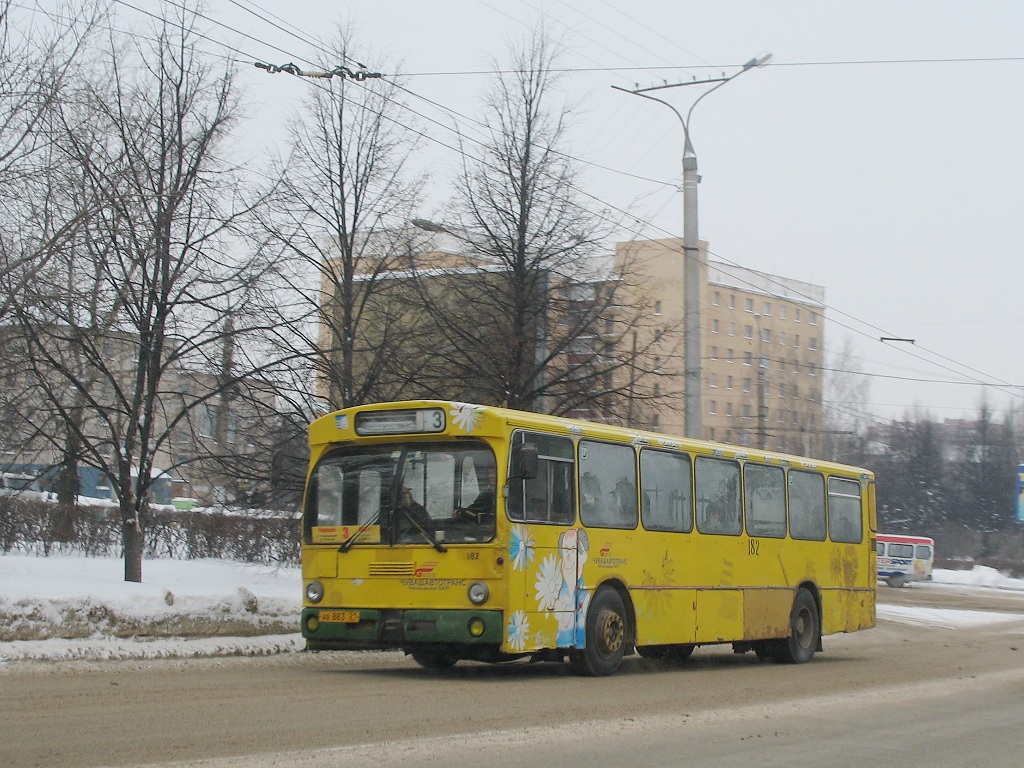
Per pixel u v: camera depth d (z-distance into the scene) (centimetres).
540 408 2158
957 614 3588
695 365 2202
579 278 2197
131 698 1070
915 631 3019
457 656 1361
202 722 934
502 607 1293
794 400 7125
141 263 1706
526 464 1313
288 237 1962
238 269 1817
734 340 7812
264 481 2075
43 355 1659
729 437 6706
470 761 808
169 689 1148
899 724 1116
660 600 1565
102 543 2734
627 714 1091
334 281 2091
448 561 1317
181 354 1792
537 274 2147
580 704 1148
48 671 1287
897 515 8006
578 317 2180
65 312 1619
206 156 1800
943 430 9350
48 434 1750
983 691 1460
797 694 1349
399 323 2128
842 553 2039
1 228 1517
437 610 1312
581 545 1422
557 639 1367
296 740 862
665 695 1270
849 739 1004
